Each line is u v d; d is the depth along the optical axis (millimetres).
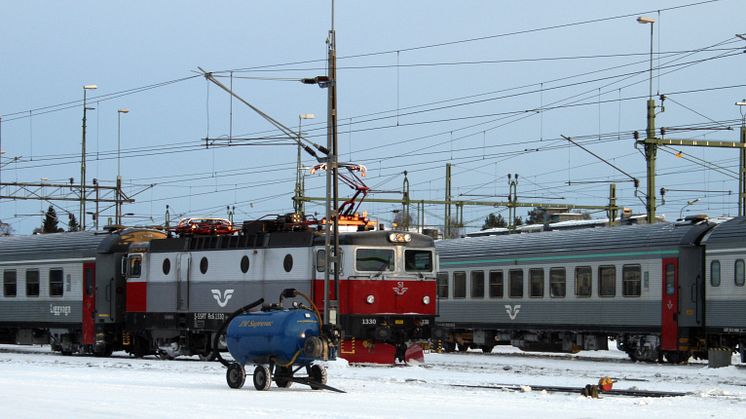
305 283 53469
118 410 29000
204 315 58469
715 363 53625
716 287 54344
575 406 31625
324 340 36594
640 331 58469
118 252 64750
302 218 56562
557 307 63938
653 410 30703
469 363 56562
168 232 62625
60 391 35625
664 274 57188
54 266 67562
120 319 64688
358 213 57188
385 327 52906
